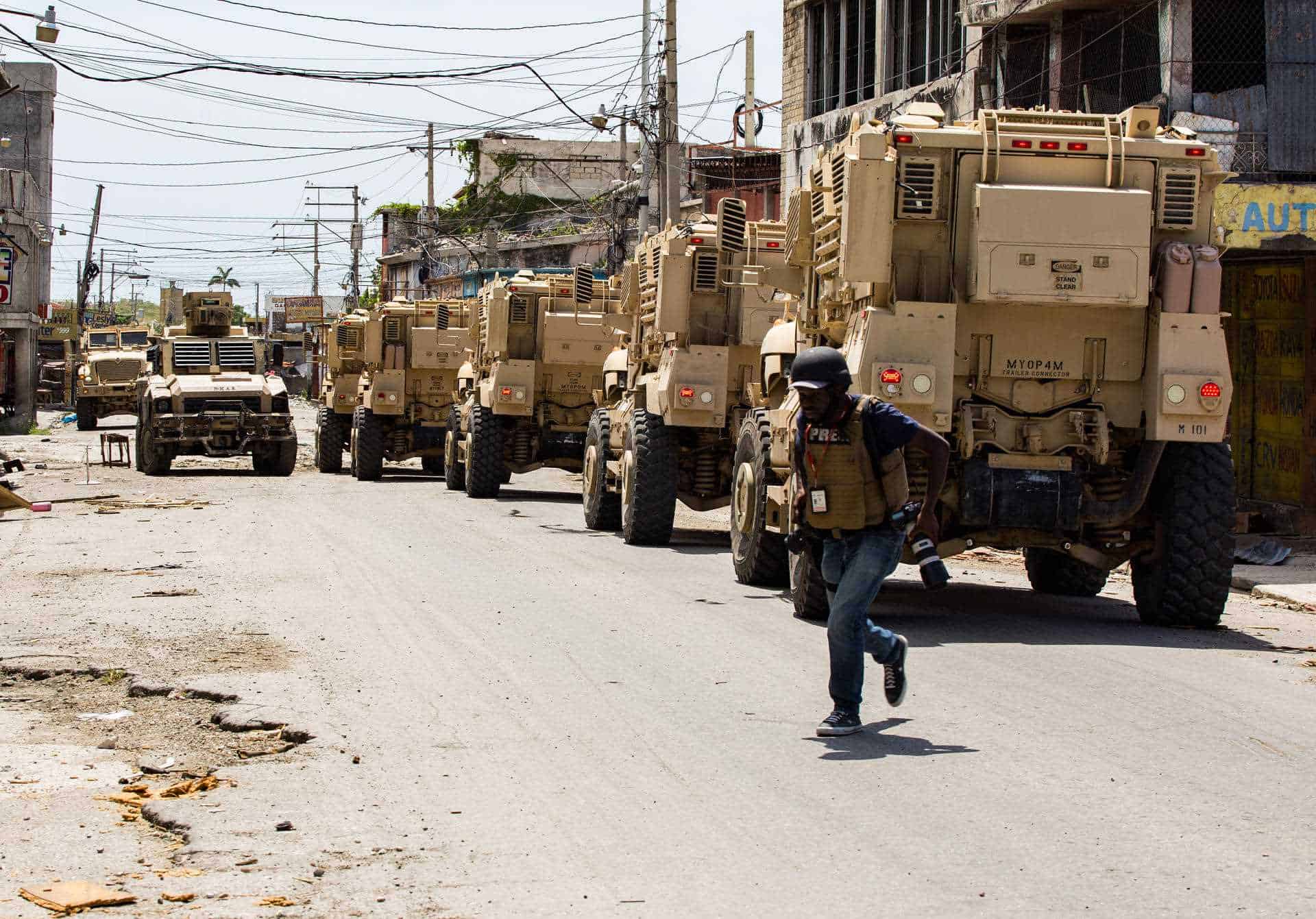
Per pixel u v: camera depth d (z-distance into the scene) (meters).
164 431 34.81
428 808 7.18
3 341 56.84
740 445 15.75
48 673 10.71
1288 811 6.99
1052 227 11.76
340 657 11.10
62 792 7.59
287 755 8.27
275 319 112.88
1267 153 20.41
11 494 22.16
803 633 12.20
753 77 47.91
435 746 8.39
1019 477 11.91
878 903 5.78
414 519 23.17
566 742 8.48
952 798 7.25
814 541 8.58
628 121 36.28
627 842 6.61
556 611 13.41
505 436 28.28
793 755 8.14
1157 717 8.95
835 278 13.03
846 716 8.56
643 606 13.70
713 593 14.70
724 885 6.02
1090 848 6.45
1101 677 10.17
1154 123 12.11
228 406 35.62
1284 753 8.09
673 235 18.56
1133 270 11.80
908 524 8.41
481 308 29.56
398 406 33.94
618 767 7.91
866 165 11.77
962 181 12.00
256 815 7.09
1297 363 20.27
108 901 5.84
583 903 5.82
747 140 48.38
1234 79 21.30
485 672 10.52
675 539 20.67
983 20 24.48
